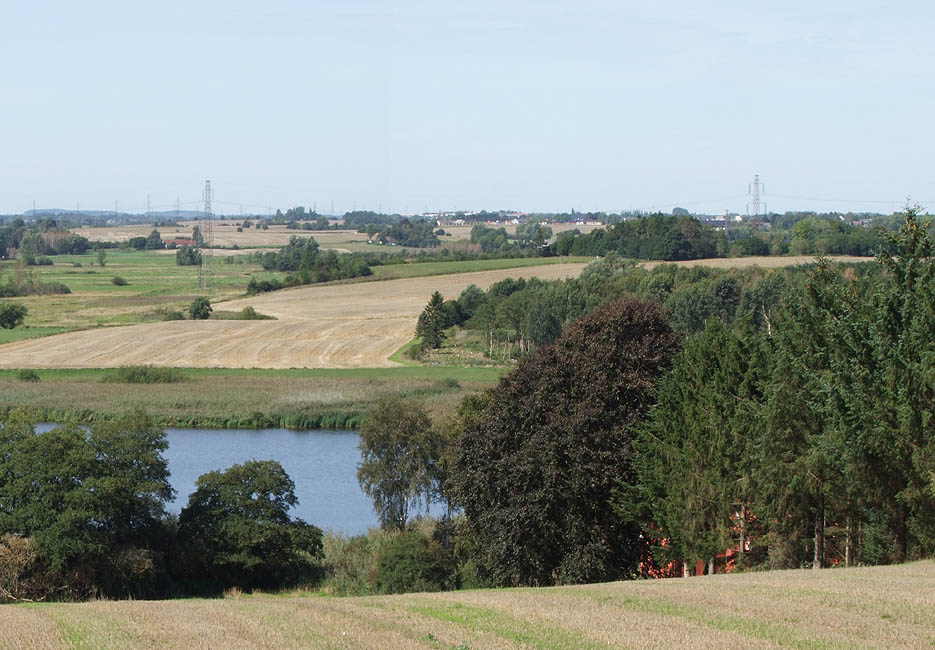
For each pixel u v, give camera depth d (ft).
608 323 169.99
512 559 158.10
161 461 187.32
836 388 125.80
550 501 150.20
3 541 162.91
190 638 75.51
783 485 133.49
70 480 170.81
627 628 77.87
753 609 84.17
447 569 177.68
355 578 182.50
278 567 181.98
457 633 77.51
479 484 163.22
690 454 144.87
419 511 219.20
